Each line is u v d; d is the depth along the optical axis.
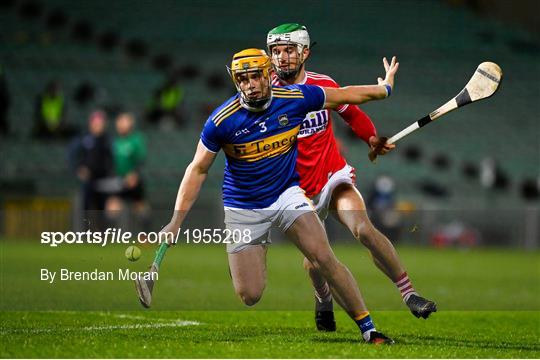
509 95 93.88
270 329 22.50
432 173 78.62
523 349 19.36
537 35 107.44
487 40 102.38
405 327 23.98
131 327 22.25
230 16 95.56
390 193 65.00
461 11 107.25
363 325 19.23
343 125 78.81
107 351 17.45
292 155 19.55
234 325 23.41
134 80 82.12
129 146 52.03
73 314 24.97
